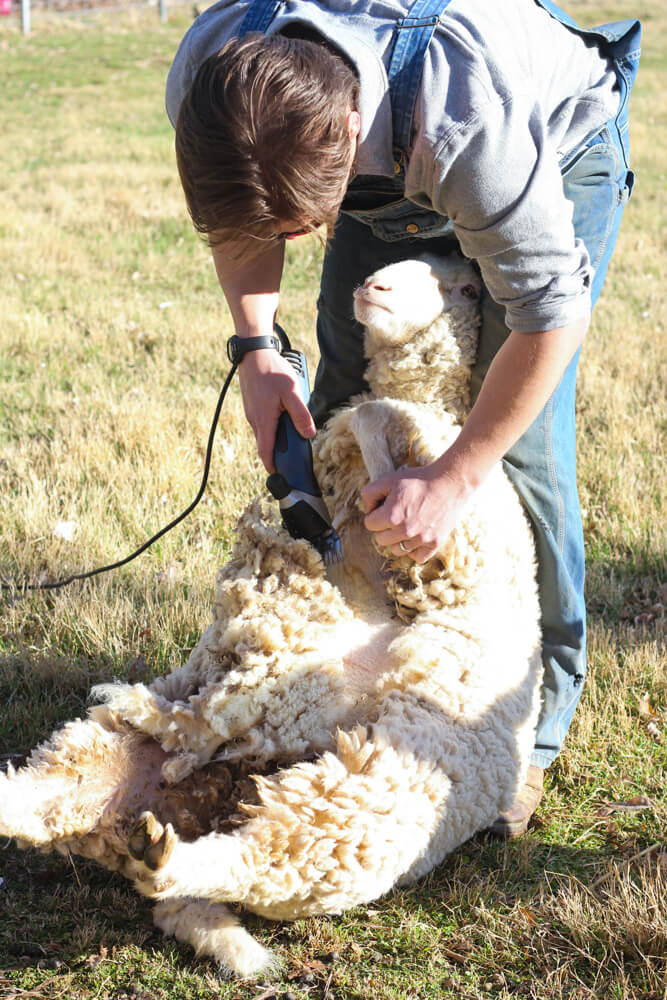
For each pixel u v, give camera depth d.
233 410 5.94
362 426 2.83
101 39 28.08
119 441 5.58
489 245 2.25
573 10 32.62
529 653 2.87
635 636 4.00
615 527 4.84
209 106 1.90
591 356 7.11
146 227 11.01
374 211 2.67
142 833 2.04
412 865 2.50
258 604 2.63
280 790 2.29
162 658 3.76
